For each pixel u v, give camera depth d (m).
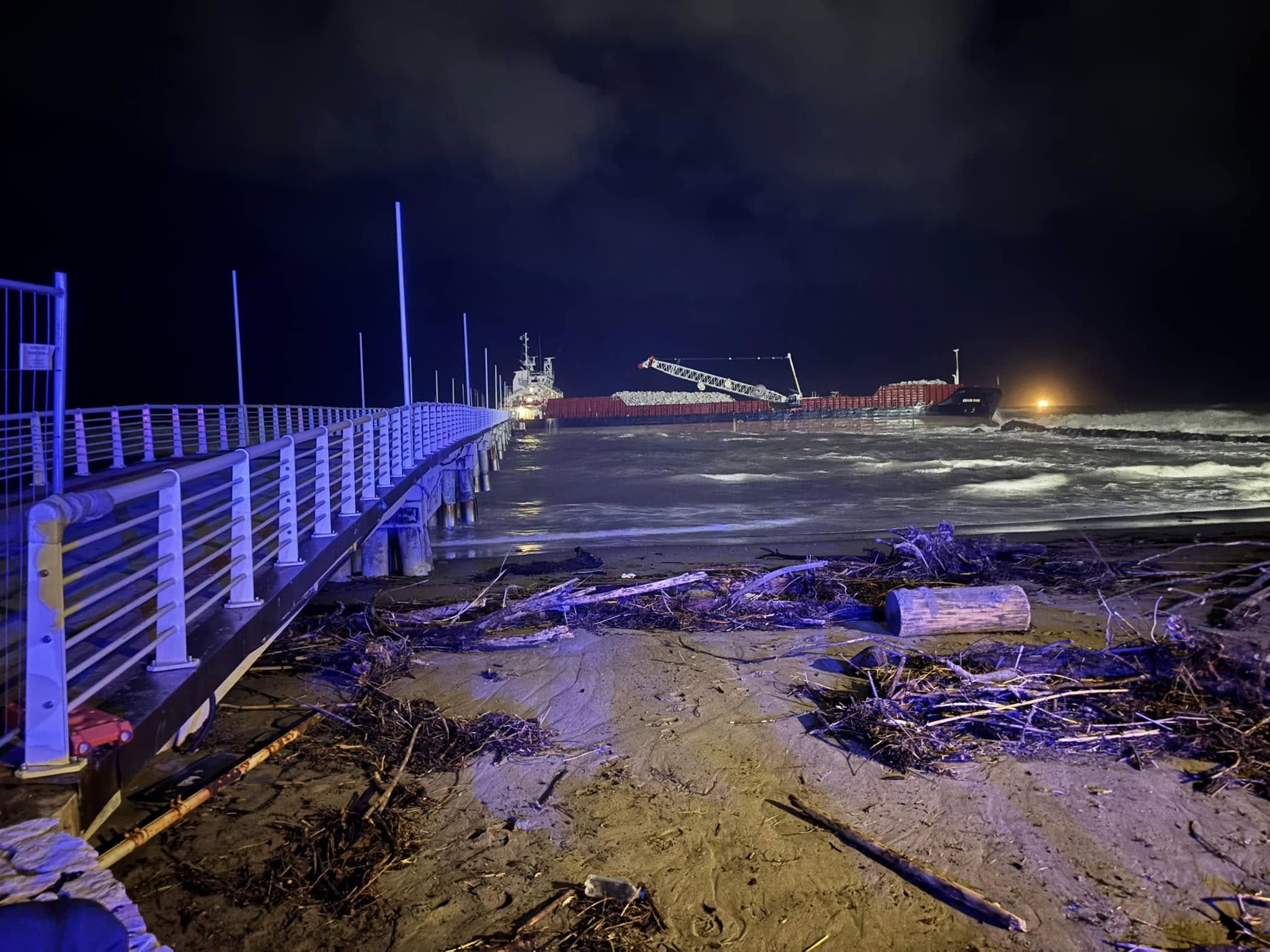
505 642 8.83
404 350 22.59
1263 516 20.30
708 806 5.33
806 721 6.69
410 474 15.03
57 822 3.32
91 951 2.70
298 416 36.47
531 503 27.12
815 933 4.07
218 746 6.12
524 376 119.62
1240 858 4.68
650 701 7.19
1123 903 4.30
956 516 21.56
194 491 14.55
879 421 84.56
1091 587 11.28
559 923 4.10
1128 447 49.66
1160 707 6.56
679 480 33.47
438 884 4.43
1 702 4.50
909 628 8.87
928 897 4.36
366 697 7.06
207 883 4.34
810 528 19.69
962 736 6.21
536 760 5.99
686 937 4.03
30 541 3.60
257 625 6.15
